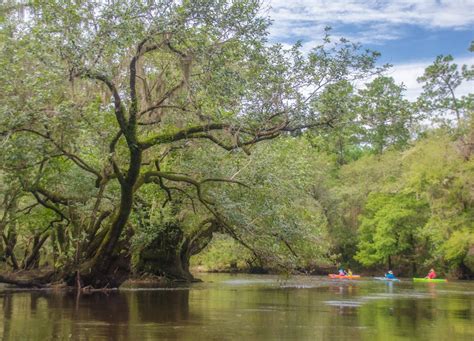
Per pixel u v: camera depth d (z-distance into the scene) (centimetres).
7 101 1347
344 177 5466
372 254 4809
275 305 1570
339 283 3177
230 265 4881
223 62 1488
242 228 1777
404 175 4406
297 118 1560
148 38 1441
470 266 4278
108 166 1770
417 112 1623
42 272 2052
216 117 1576
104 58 1479
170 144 1809
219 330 1008
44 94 1320
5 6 1549
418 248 4747
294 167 2234
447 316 1356
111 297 1695
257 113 1561
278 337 937
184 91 1603
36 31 1362
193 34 1443
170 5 1449
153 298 1719
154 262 2850
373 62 1564
